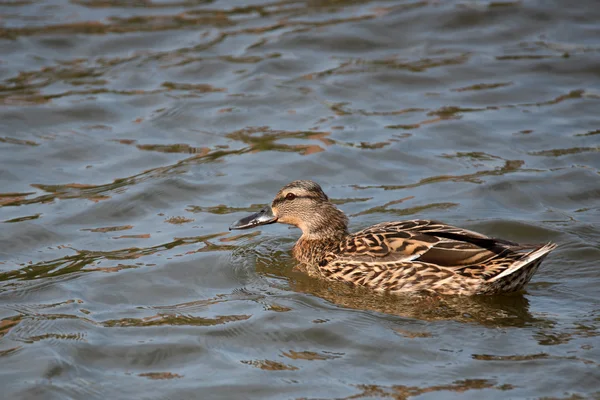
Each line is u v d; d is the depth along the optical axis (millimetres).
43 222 15047
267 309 12047
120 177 16922
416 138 18312
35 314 11922
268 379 10234
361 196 16188
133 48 22703
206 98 20172
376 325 11500
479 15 23781
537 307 11844
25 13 24516
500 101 19828
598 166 16719
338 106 19797
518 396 9570
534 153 17484
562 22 23344
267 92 20391
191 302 12375
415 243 12625
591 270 12945
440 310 11930
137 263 13633
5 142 18234
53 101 20000
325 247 13844
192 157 17719
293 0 25438
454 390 9766
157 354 10867
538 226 14375
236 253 14102
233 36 23188
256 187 16594
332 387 10000
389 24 23484
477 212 15250
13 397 9914
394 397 9695
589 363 10117
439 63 21656
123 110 19703
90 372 10461
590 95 19844
